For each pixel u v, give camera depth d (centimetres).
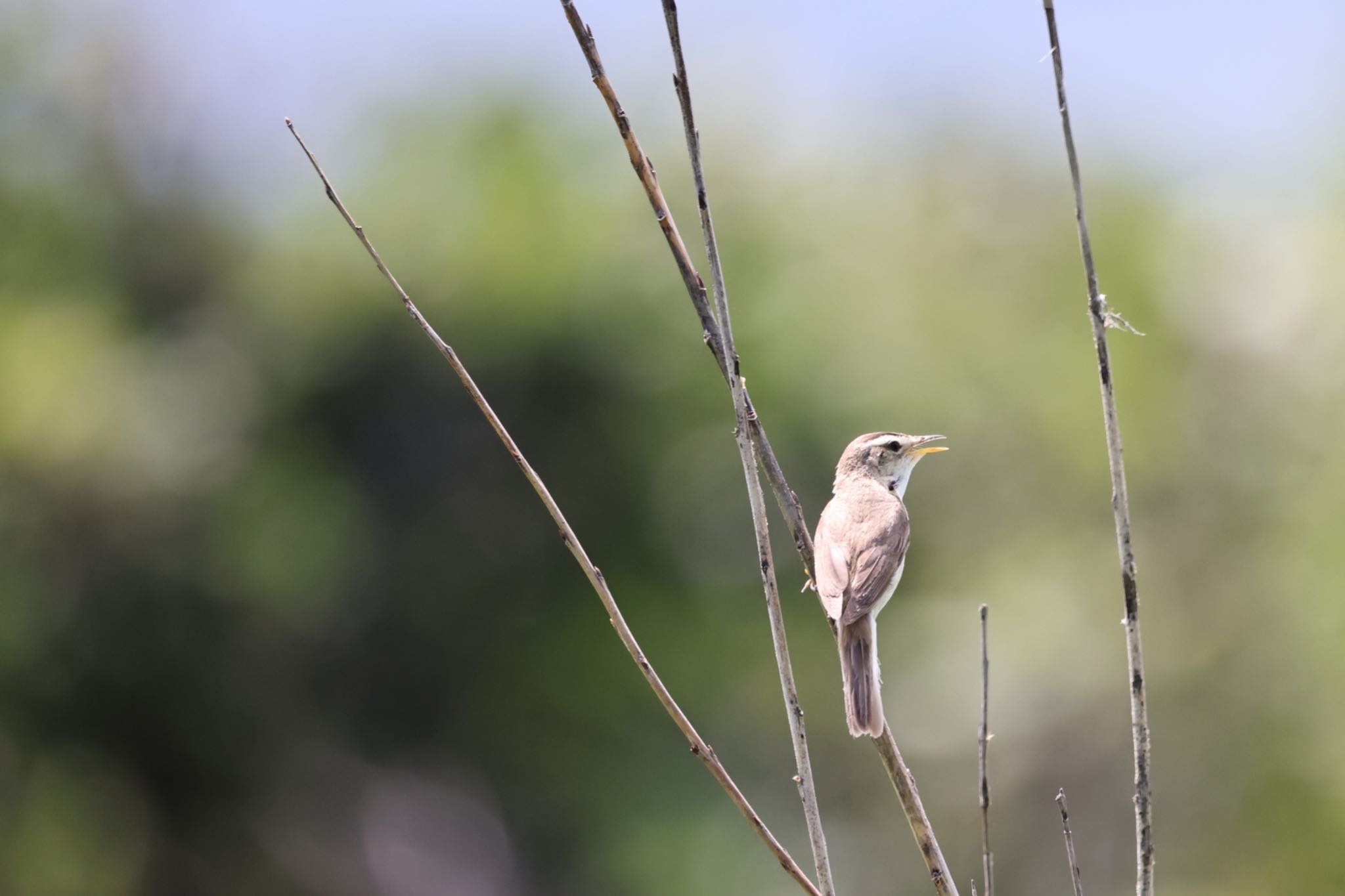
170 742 1731
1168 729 2019
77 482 1634
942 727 2033
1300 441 1991
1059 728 2058
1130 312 2191
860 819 1950
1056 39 501
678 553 1812
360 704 1828
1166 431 2138
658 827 1766
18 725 1634
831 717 1883
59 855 1683
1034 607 2133
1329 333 1991
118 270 1853
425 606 1800
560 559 1792
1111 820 1997
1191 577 2092
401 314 1764
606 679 1783
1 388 1609
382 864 1830
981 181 2331
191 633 1706
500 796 1844
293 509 1761
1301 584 1852
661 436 1806
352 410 1798
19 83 1798
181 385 1791
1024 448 2172
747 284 1898
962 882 1945
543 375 1775
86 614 1655
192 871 1773
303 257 1827
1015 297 2259
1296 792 1817
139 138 1858
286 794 1808
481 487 1791
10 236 1766
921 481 2078
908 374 2064
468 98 1891
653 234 1880
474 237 1795
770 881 1795
